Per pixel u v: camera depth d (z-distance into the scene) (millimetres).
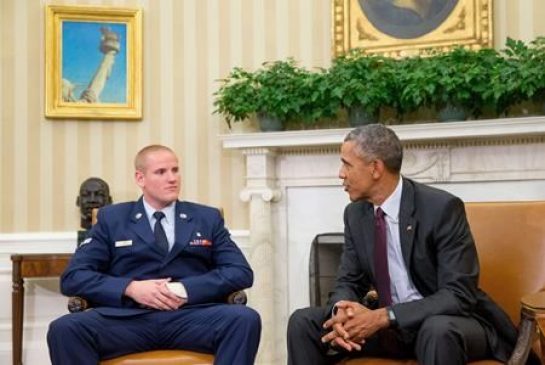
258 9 4465
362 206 2602
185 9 4512
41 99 4434
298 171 4301
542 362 2160
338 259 4258
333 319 2281
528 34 4023
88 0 4492
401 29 4227
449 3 4145
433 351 2133
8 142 4422
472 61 3846
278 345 4309
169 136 4484
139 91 4461
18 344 3924
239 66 4465
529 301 2191
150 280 2771
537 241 2635
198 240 2926
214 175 4461
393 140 2486
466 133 3814
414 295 2469
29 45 4441
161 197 2900
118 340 2646
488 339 2326
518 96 3822
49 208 4410
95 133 4461
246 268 2893
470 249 2404
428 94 3848
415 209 2453
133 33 4469
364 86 3928
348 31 4309
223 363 2588
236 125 4453
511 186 3949
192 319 2674
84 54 4457
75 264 2809
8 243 4355
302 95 4129
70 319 2598
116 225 2912
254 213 4227
